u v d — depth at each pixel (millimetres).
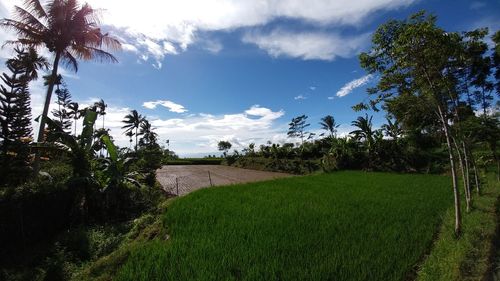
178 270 5480
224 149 64375
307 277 5016
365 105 8516
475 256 5602
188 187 19844
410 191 13086
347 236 6945
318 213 9117
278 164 32031
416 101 7777
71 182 11289
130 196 13031
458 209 6980
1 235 8930
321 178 18734
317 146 32156
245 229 7688
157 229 8578
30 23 16031
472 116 11484
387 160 25016
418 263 5605
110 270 6062
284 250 6207
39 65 21094
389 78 7711
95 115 12992
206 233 7473
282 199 11523
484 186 13836
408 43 6746
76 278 6414
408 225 7727
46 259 8148
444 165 22812
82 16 16422
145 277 5281
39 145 11852
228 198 11820
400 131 23812
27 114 18922
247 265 5586
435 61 6996
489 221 7730
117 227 10562
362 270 5180
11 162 16516
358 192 12984
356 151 26250
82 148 12180
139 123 47625
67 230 10625
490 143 14148
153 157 19875
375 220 8234
